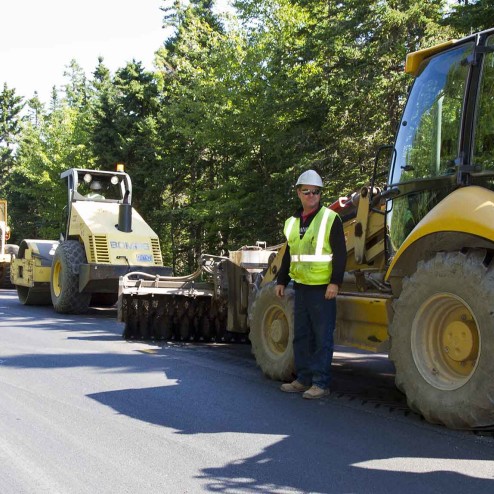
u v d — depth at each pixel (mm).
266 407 5336
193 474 3832
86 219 12570
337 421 4895
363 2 15820
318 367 5633
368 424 4797
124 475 3834
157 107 26203
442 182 4914
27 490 3627
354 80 16562
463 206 4375
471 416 4242
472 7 12828
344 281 6410
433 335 4664
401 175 5379
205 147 24391
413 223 5312
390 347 5078
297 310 5766
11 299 16797
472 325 4422
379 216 6016
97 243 12188
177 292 8961
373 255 6082
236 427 4762
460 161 4688
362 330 5582
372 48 16250
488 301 4148
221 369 6973
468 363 4461
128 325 9109
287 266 6035
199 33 27250
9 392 5887
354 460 4012
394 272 4984
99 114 25953
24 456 4180
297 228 5746
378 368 7273
